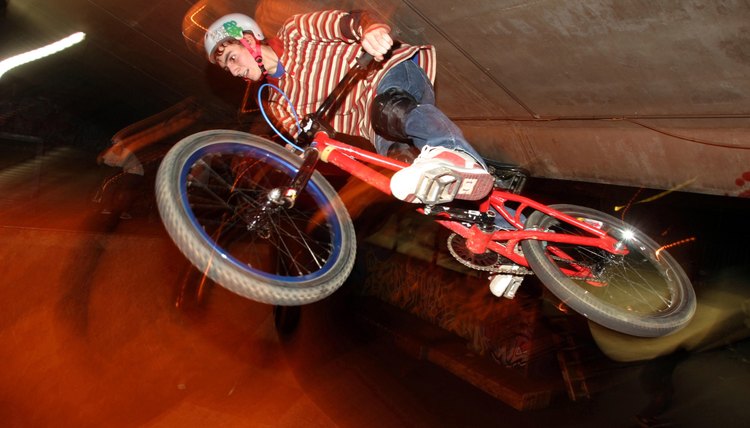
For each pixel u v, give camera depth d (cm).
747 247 425
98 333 332
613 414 472
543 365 559
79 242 326
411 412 473
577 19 254
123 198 397
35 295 302
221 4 419
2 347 284
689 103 274
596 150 353
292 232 262
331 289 176
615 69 277
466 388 545
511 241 208
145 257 370
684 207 389
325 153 180
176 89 667
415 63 205
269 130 523
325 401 458
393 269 773
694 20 220
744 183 286
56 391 299
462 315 658
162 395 356
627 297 235
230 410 377
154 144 695
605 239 219
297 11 325
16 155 693
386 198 727
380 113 188
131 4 488
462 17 295
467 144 178
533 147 397
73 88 709
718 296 447
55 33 596
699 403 432
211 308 425
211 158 219
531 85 331
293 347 548
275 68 201
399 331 668
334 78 202
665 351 484
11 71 666
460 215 197
